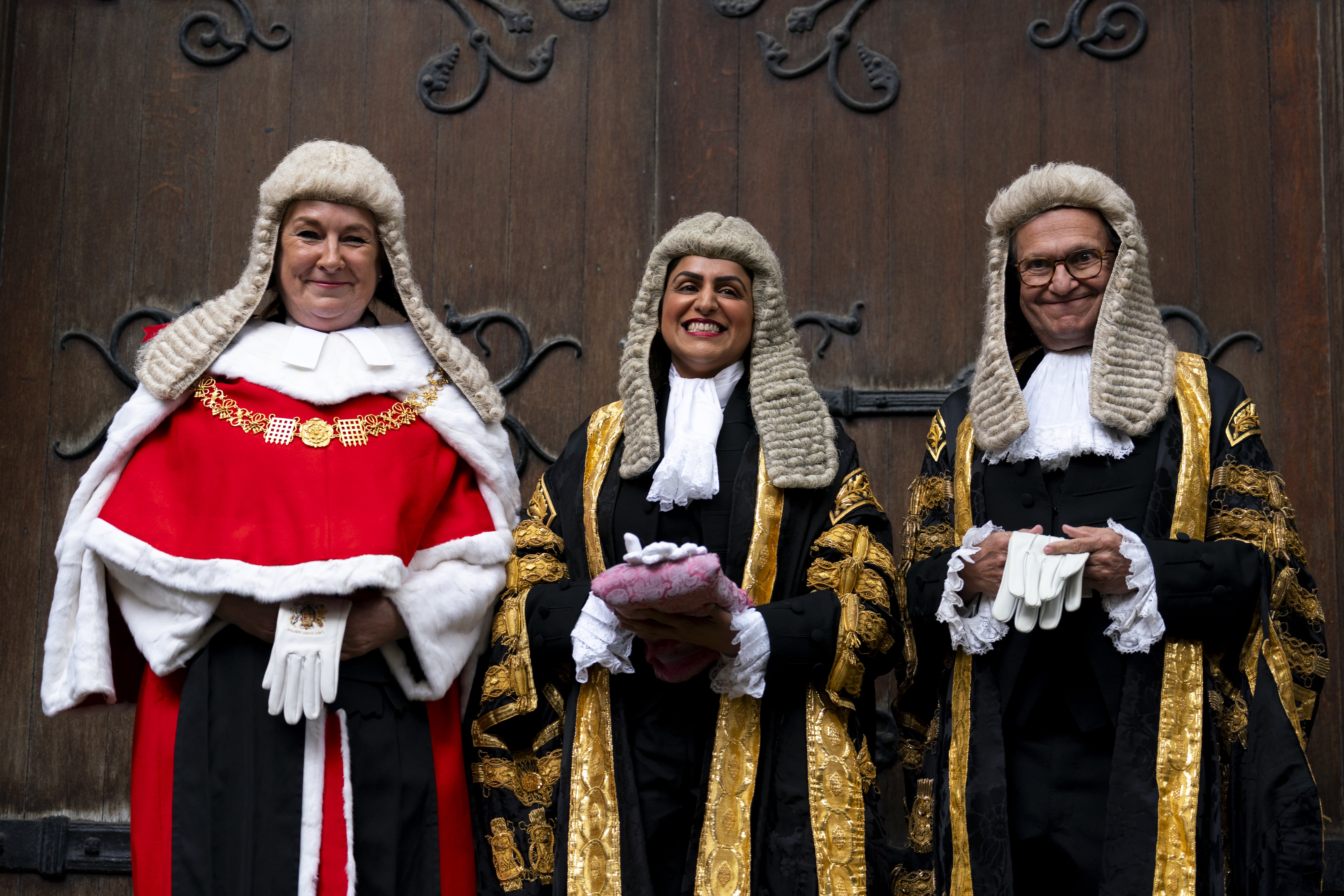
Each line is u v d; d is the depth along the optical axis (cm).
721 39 373
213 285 372
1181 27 357
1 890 346
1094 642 233
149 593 240
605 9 377
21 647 357
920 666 259
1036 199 253
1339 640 325
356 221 258
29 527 363
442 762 249
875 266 358
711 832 235
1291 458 334
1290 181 346
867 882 233
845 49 368
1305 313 340
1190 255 347
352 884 231
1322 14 351
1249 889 220
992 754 233
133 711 353
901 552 343
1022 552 229
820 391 353
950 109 362
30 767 352
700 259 265
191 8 384
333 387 252
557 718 255
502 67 376
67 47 384
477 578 251
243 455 244
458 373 264
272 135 378
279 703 231
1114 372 243
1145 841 220
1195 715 226
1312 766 321
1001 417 247
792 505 253
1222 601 224
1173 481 238
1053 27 362
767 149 366
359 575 232
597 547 258
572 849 237
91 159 379
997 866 227
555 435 360
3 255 376
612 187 370
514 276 368
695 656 240
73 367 370
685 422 260
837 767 238
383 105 377
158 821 235
